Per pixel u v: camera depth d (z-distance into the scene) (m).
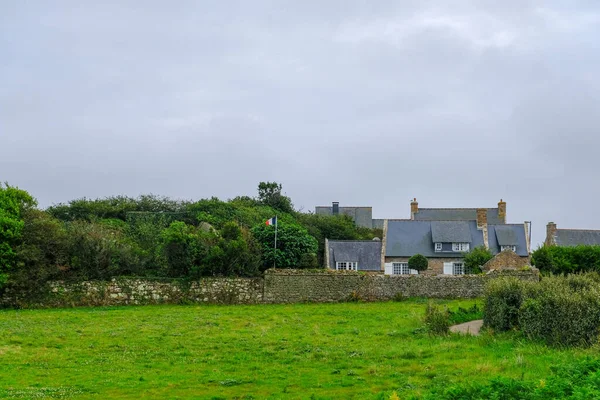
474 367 17.41
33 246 37.09
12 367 19.05
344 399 14.92
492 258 55.66
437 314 25.38
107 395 15.66
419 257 58.56
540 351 19.30
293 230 48.78
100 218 56.97
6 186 39.34
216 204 60.06
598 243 78.06
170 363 19.72
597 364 15.16
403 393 14.86
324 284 40.16
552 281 24.03
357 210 96.00
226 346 22.67
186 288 39.06
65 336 24.83
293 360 19.98
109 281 38.28
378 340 23.86
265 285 39.62
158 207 61.84
